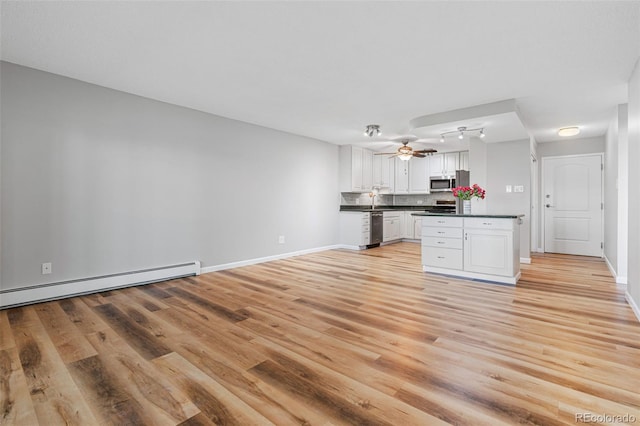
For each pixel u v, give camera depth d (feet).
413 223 26.40
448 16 7.10
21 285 10.17
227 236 15.94
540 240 21.01
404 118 15.44
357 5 6.73
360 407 5.24
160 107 13.33
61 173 10.89
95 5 6.83
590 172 19.36
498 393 5.60
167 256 13.69
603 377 6.08
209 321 8.98
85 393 5.60
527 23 7.34
